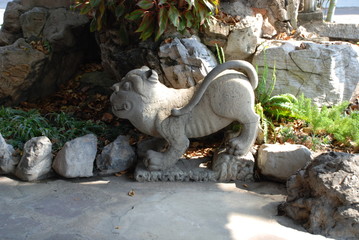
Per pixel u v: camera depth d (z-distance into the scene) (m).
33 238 2.53
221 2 4.52
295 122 4.05
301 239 2.56
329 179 2.67
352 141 3.69
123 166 3.60
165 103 3.35
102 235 2.59
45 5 5.68
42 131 4.08
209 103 3.28
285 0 4.72
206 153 3.92
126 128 4.49
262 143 3.84
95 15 4.37
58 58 5.44
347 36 5.14
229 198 3.15
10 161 3.47
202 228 2.69
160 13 3.68
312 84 4.05
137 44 4.28
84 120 4.75
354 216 2.51
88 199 3.10
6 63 4.88
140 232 2.63
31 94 5.29
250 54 4.16
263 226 2.73
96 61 6.16
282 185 3.39
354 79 4.19
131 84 3.28
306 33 4.96
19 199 3.08
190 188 3.33
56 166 3.43
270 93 4.04
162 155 3.43
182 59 3.87
